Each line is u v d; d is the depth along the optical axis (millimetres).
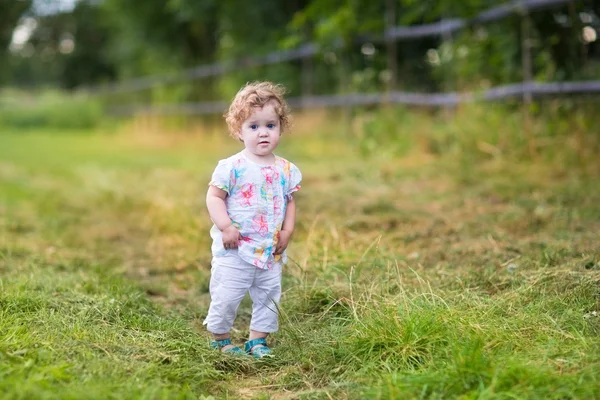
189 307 4391
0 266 5020
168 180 10000
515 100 9406
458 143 9305
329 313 3896
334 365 3205
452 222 5926
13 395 2479
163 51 22516
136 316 3791
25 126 33781
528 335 3180
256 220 3426
